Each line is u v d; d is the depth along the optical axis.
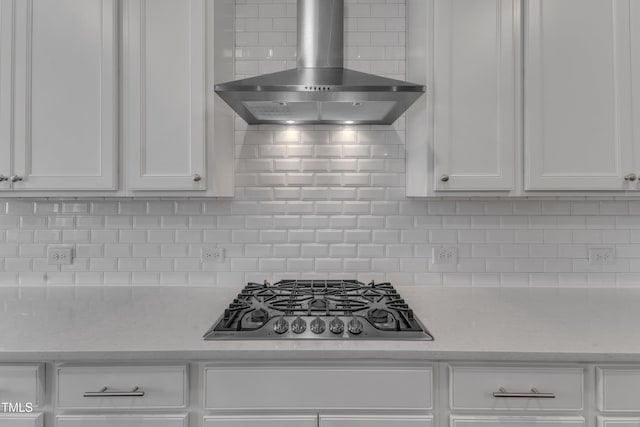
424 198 1.86
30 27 1.55
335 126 1.86
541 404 1.09
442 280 1.86
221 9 1.67
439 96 1.54
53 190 1.57
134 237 1.86
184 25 1.57
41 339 1.16
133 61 1.56
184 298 1.65
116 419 1.10
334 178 1.86
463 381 1.09
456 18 1.54
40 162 1.55
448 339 1.16
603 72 1.53
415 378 1.09
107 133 1.55
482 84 1.54
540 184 1.52
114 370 1.10
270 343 1.12
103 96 1.55
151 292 1.75
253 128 1.86
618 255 1.84
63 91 1.55
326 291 1.60
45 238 1.86
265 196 1.87
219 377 1.09
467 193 1.57
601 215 1.84
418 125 1.65
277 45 1.86
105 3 1.54
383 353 1.08
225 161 1.72
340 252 1.86
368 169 1.86
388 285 1.71
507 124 1.53
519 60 1.54
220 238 1.87
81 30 1.55
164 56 1.56
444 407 1.11
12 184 1.55
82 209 1.86
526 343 1.13
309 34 1.58
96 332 1.22
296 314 1.32
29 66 1.55
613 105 1.53
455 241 1.86
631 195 1.56
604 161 1.53
